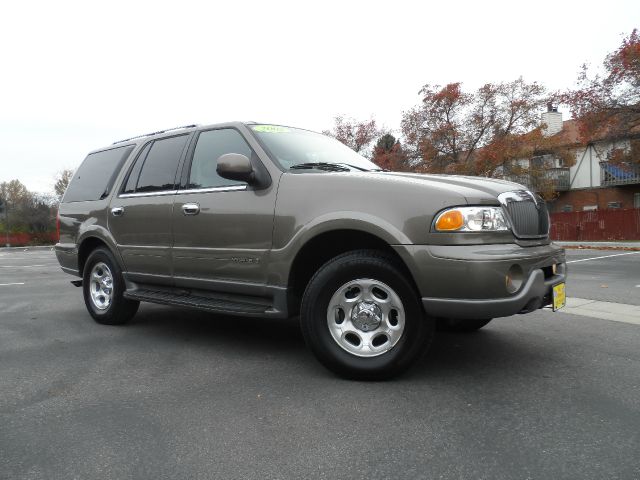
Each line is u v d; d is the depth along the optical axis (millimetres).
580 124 24641
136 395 3336
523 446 2508
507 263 3150
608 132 23719
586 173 35469
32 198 54750
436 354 4129
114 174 5527
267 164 4070
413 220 3311
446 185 3406
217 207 4234
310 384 3477
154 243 4809
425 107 33656
